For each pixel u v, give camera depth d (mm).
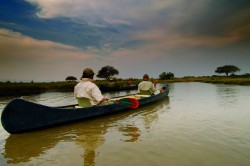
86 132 7070
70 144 5898
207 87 31531
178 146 5477
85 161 4703
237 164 4312
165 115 9680
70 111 8016
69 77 67188
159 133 6738
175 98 16594
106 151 5281
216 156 4746
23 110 6871
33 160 4828
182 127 7379
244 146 5332
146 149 5328
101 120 8883
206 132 6664
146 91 13805
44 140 6281
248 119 8336
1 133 7094
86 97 8469
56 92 28531
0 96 22891
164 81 71438
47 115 7418
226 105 12102
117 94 23531
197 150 5148
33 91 27844
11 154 5203
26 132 7047
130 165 4414
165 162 4508
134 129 7340
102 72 87875
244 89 25062
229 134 6375
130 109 11156
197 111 10445
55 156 5043
